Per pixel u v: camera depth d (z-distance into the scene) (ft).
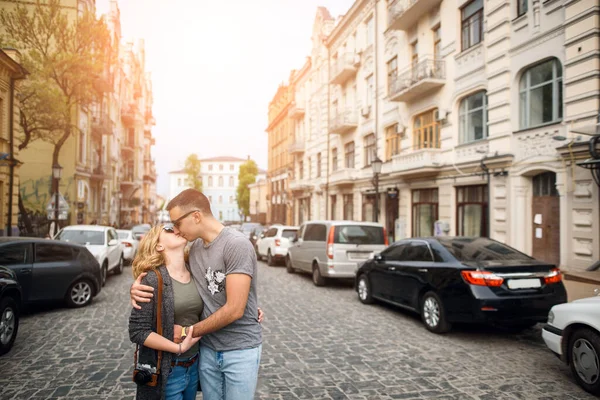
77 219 87.04
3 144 48.57
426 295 23.12
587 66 32.94
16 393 14.03
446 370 16.67
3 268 19.39
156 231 7.87
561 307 15.67
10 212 50.11
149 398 7.33
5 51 49.06
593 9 32.30
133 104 162.91
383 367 17.02
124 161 157.38
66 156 84.12
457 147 49.90
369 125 76.28
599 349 13.92
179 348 7.25
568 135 34.47
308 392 14.40
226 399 7.97
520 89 40.60
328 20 101.96
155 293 7.39
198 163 268.00
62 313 27.07
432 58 56.70
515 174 40.52
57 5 58.13
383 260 28.63
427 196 58.23
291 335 22.03
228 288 7.49
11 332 18.93
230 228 8.19
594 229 32.24
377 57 72.74
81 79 58.95
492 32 43.39
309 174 115.44
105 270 39.37
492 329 23.38
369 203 77.05
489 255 22.50
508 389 14.71
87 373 16.02
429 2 54.34
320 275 39.06
